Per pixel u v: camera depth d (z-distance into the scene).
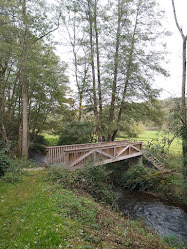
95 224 3.90
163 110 13.06
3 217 3.90
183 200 9.04
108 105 14.00
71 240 3.15
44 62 13.52
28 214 3.99
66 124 13.85
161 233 6.22
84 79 15.61
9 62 10.70
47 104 16.61
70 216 4.02
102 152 9.41
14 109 14.54
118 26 14.34
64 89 16.75
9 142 10.91
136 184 10.76
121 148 11.24
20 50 9.70
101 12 13.49
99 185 7.52
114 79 13.67
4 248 2.90
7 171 6.88
